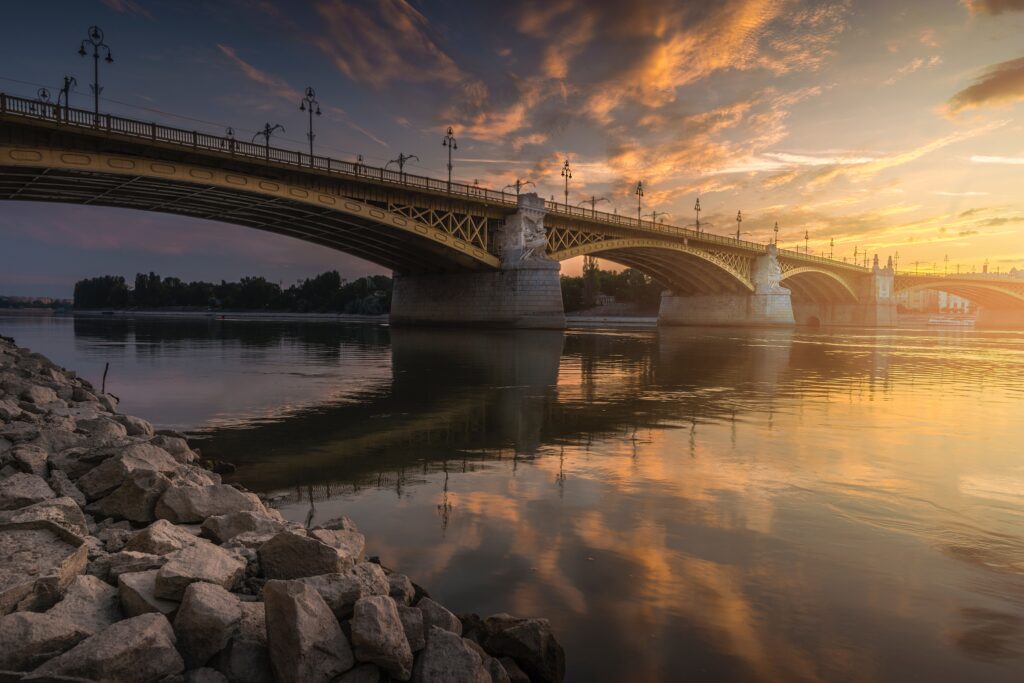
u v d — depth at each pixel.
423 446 13.10
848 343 59.03
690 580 6.54
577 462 11.67
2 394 13.62
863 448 12.82
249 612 4.61
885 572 6.72
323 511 8.77
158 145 46.91
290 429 15.01
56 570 4.86
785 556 7.17
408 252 80.50
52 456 8.73
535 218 78.06
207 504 7.05
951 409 18.16
